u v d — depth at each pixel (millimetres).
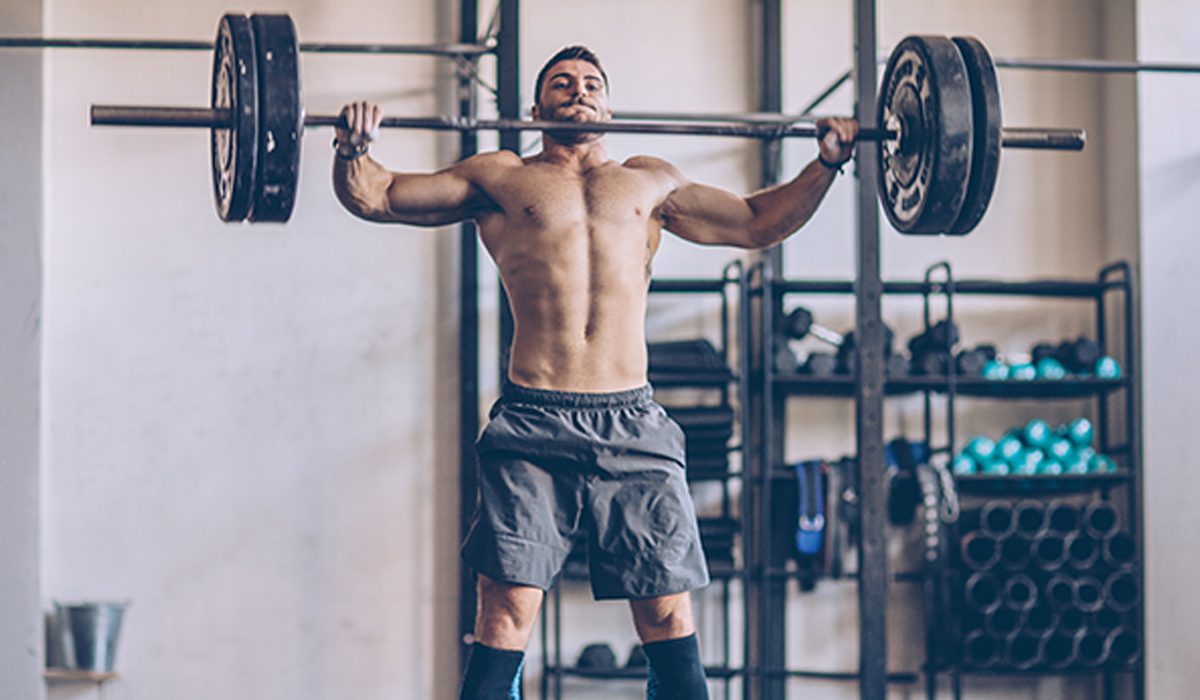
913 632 8117
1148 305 8102
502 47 6398
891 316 8250
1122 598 7938
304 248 7867
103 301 7746
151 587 7703
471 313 7809
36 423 7562
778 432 7992
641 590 3836
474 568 3818
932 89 4047
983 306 8320
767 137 4234
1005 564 7824
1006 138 4301
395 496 7844
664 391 8000
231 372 7801
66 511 7672
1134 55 8172
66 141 7746
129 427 7730
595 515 3836
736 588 7965
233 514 7766
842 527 7758
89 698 7605
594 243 3908
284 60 3873
